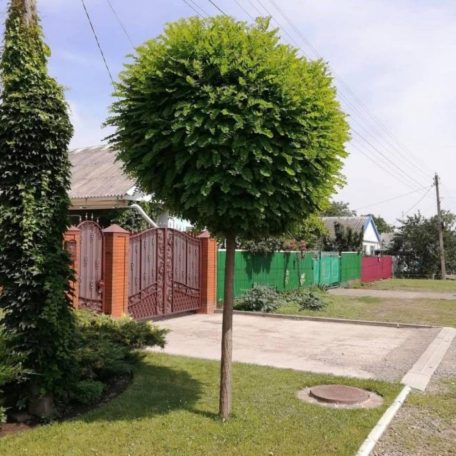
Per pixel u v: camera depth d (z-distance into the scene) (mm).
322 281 24984
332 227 40031
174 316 13984
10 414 5309
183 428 4996
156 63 4738
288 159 4605
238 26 4812
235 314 15016
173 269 13352
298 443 4707
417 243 45438
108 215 16578
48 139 5273
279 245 19531
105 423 5125
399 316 15188
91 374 6090
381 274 38000
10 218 5168
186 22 4879
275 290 17844
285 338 11023
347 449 4605
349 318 14367
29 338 5270
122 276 11164
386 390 6570
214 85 4656
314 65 5109
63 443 4625
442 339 10984
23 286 5207
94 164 19203
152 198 5273
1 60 5191
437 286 29719
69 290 5543
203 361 8078
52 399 5449
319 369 7926
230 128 4480
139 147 4863
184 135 4559
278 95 4664
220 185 4547
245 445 4625
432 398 6383
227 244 5301
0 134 5215
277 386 6656
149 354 8281
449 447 4859
